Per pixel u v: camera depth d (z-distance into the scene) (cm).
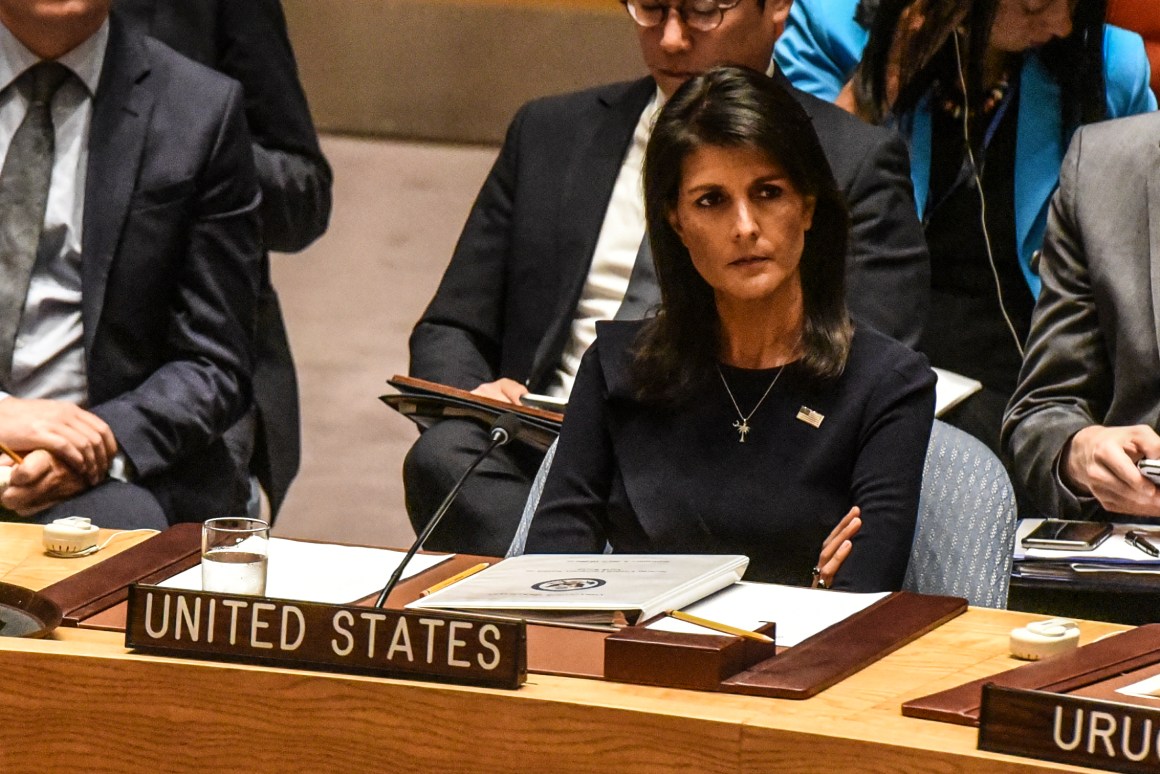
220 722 615
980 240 1405
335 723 606
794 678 629
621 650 632
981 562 891
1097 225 1212
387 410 2133
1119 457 1118
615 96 1331
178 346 1281
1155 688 618
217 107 1288
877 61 1415
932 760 548
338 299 2370
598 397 926
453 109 2870
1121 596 1053
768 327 895
